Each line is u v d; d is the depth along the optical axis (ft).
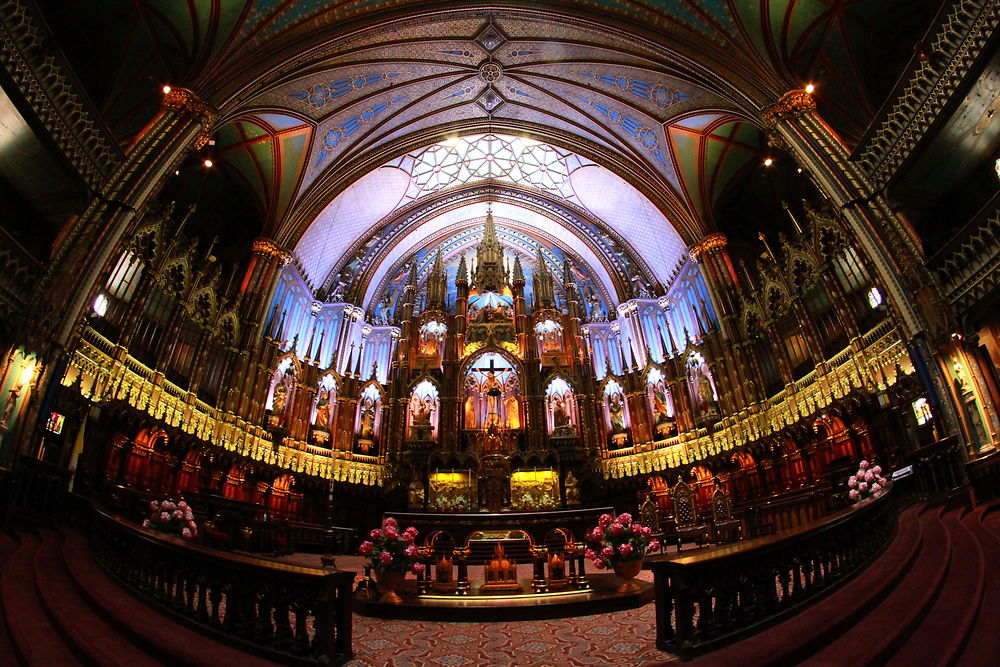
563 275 103.65
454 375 86.43
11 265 38.47
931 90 41.98
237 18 55.67
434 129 88.89
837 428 56.39
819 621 17.01
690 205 80.02
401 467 78.89
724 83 59.98
